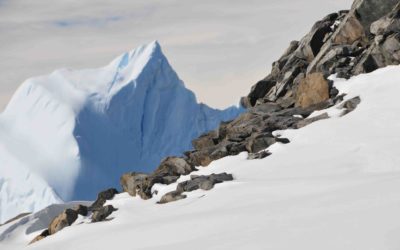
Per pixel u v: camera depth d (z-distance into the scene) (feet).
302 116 242.17
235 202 162.91
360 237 88.22
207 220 141.69
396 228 88.02
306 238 95.45
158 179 224.12
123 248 139.95
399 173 149.59
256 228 116.06
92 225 201.05
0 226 253.44
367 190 124.88
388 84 231.91
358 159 179.11
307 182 161.89
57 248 172.45
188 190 196.65
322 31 304.30
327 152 193.26
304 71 296.92
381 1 270.05
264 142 220.64
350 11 290.15
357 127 205.36
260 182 179.22
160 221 165.27
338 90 247.91
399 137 186.60
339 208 112.88
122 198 229.25
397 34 245.65
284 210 126.93
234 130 252.01
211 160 231.71
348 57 269.64
